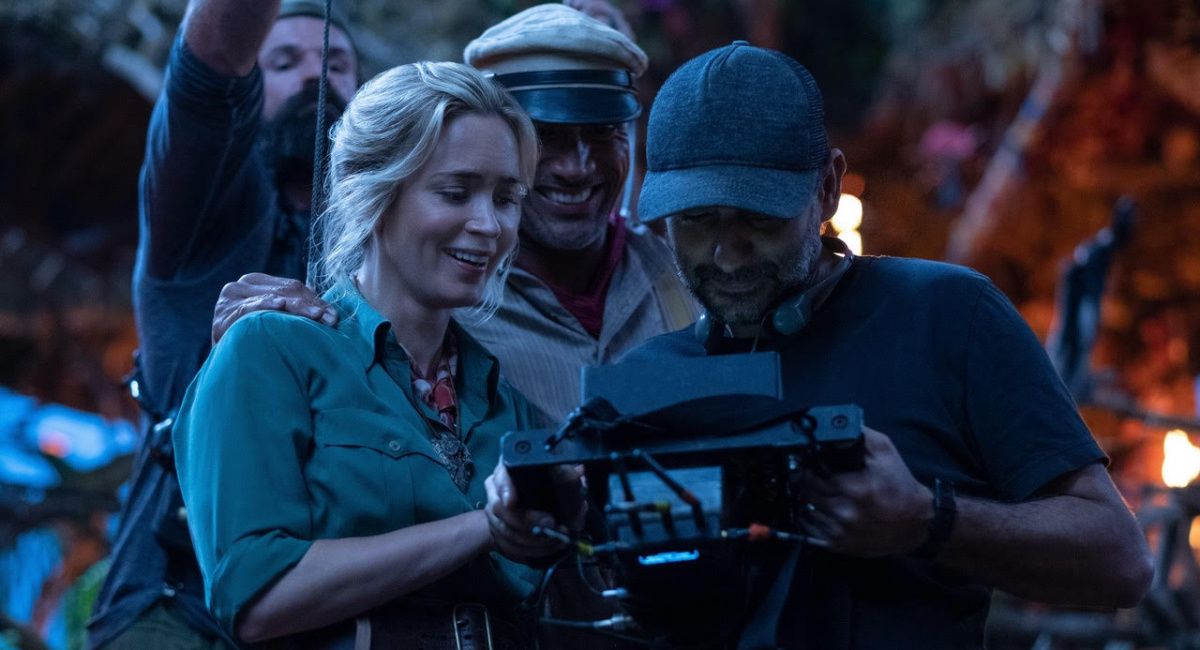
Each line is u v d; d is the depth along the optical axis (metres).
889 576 3.36
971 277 3.50
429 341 3.85
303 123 5.18
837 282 3.53
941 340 3.45
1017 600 8.30
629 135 4.91
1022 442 3.39
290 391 3.60
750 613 3.15
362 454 3.57
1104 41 12.53
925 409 3.42
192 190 4.84
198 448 3.57
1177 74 12.50
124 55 10.15
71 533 10.59
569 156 4.67
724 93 3.37
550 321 4.69
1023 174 13.48
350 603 3.44
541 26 4.71
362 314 3.76
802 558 3.30
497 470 3.23
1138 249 13.82
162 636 4.55
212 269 4.98
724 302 3.42
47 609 10.49
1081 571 3.31
